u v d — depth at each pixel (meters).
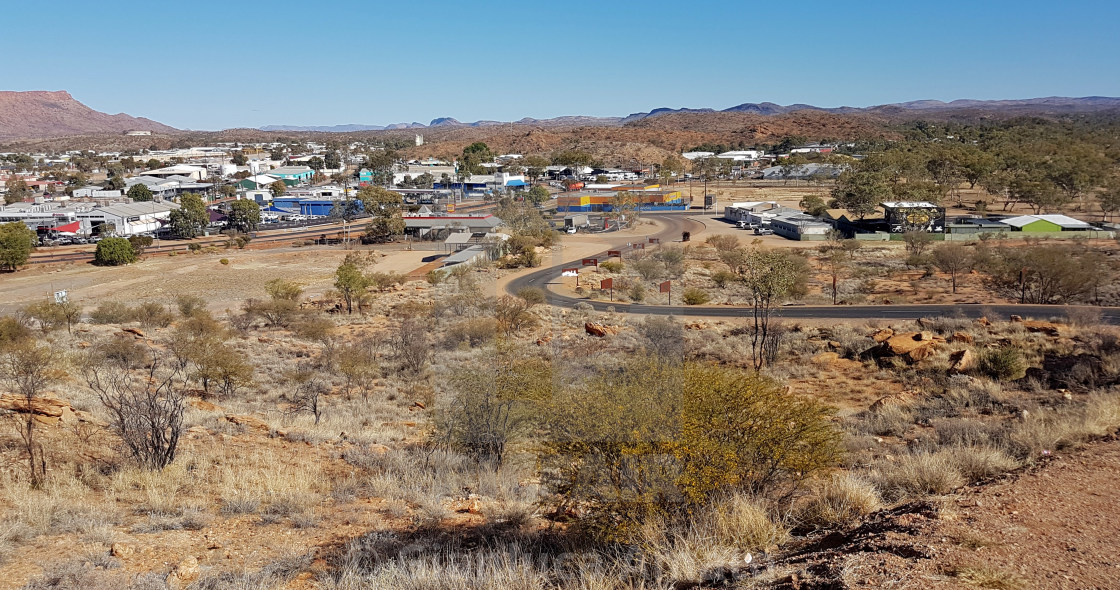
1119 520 4.61
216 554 6.48
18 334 26.89
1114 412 9.36
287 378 19.30
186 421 12.59
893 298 37.28
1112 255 52.62
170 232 99.25
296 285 46.25
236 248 83.38
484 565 5.36
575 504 4.88
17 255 68.81
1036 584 3.59
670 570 4.40
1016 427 10.06
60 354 18.86
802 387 18.30
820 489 6.31
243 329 33.12
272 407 16.03
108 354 21.59
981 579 3.61
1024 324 24.77
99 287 58.94
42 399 12.21
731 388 5.41
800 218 82.62
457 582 5.00
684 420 4.57
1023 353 19.83
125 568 6.15
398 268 63.53
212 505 8.34
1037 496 5.20
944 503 5.12
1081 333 22.78
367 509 7.91
